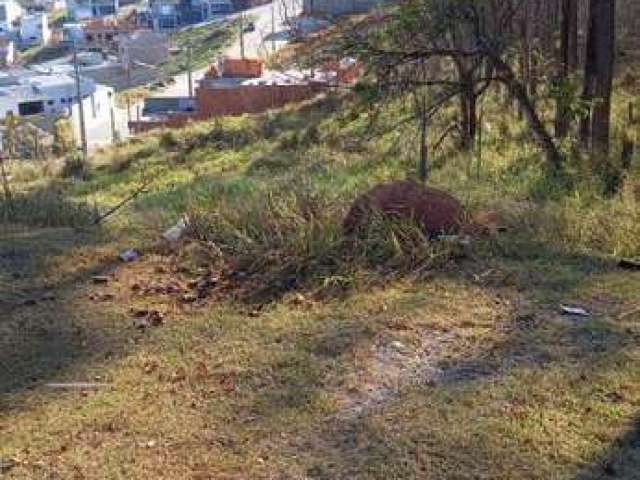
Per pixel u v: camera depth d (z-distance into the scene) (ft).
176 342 12.70
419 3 27.04
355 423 10.24
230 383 11.34
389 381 11.29
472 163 30.22
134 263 16.66
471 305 13.75
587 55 27.35
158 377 11.59
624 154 25.46
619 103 38.29
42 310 14.17
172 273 15.97
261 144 49.70
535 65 36.47
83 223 20.47
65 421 10.47
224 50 170.40
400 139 35.01
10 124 98.17
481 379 11.26
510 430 9.95
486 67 31.09
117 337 12.99
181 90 159.22
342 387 11.16
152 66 185.47
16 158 75.36
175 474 9.28
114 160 53.42
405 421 10.23
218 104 85.71
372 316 13.41
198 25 224.94
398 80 28.71
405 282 14.78
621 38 50.26
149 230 19.19
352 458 9.50
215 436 10.03
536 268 15.35
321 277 14.93
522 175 26.08
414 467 9.29
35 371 11.90
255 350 12.31
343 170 33.12
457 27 27.68
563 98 27.63
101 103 151.64
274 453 9.66
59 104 154.81
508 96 38.45
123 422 10.41
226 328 13.17
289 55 81.61
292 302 14.12
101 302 14.51
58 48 252.83
